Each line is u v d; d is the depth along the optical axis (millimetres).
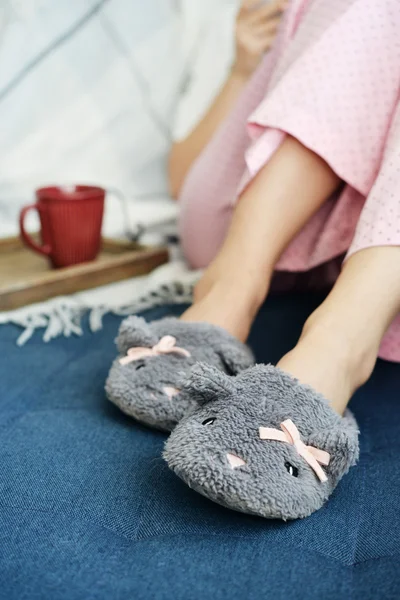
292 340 785
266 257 654
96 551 462
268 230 651
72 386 679
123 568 448
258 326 825
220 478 469
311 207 662
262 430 494
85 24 1199
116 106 1233
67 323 814
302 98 637
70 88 1201
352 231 701
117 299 895
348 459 507
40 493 513
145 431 594
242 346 625
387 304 568
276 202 649
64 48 1188
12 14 1149
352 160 643
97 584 435
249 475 476
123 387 586
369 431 610
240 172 839
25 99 1166
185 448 487
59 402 647
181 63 1261
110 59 1225
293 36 763
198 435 494
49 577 440
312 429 507
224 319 640
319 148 635
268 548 466
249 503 469
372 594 429
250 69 1078
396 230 564
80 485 521
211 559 456
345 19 640
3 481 526
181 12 1258
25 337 789
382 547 468
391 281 566
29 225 1126
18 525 485
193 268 962
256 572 445
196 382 520
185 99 1219
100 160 1231
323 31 670
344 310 563
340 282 582
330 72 636
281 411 507
